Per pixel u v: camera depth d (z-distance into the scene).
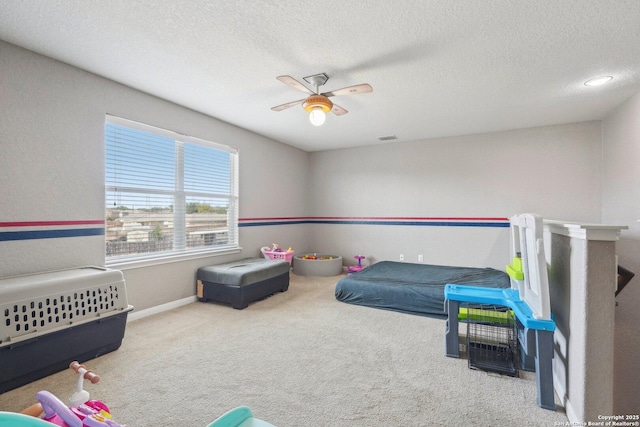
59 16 1.87
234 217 4.32
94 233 2.70
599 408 1.44
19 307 1.84
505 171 4.41
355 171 5.58
